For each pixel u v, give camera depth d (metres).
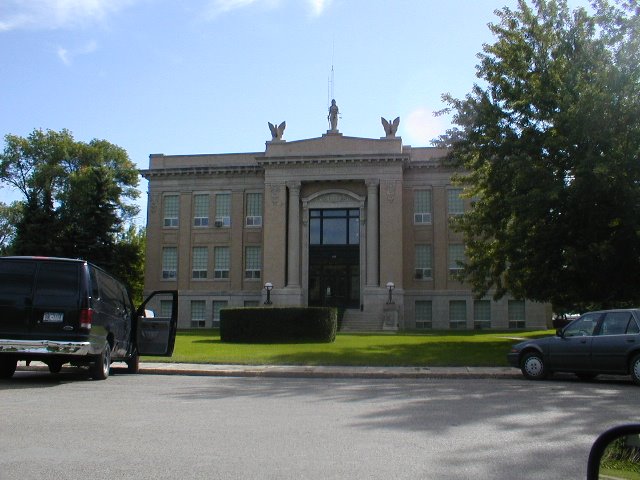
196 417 9.30
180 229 51.50
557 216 22.72
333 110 48.84
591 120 20.88
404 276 48.03
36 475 5.99
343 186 48.25
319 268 48.06
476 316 47.25
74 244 49.91
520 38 24.34
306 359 19.78
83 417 9.16
